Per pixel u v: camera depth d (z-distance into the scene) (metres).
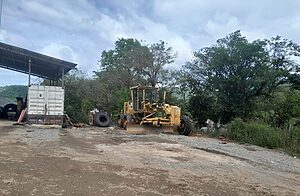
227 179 7.72
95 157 9.86
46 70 31.44
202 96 27.86
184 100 29.66
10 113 30.17
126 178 7.29
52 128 21.25
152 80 33.50
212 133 20.27
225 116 27.22
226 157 11.11
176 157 10.54
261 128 17.70
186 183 7.10
